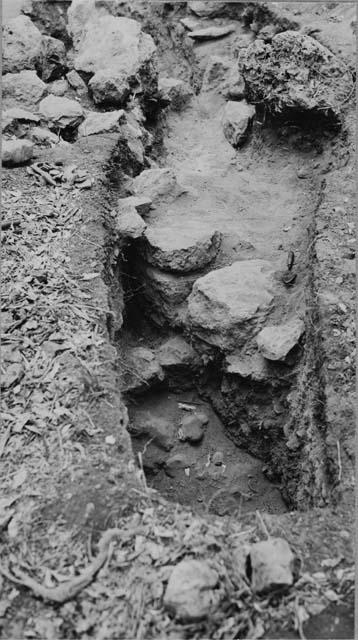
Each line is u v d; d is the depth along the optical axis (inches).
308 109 213.9
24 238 171.5
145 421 181.3
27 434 131.2
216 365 183.3
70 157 197.2
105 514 117.5
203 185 218.5
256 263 189.9
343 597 109.3
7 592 109.9
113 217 186.5
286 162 225.6
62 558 113.0
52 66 241.6
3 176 189.2
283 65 219.8
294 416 166.1
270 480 174.4
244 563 111.5
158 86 251.0
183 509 120.1
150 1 280.7
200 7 288.7
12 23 236.4
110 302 164.1
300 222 205.2
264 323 177.3
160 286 188.9
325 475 137.4
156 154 237.6
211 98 268.2
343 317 158.4
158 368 184.9
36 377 140.8
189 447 181.3
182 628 105.3
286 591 109.0
